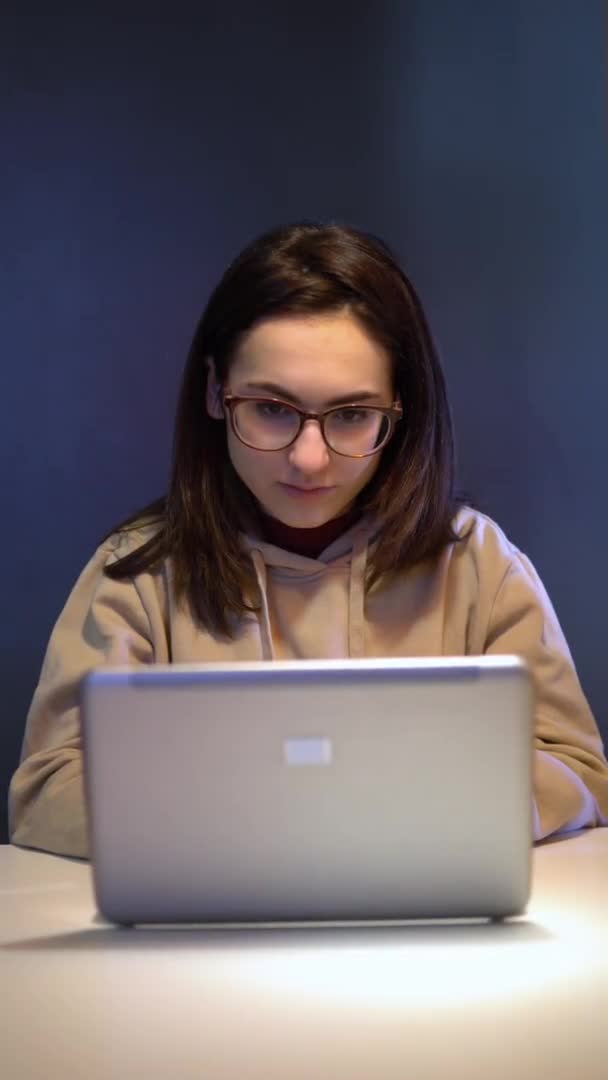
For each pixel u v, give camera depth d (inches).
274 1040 39.1
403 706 48.3
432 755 48.5
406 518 76.2
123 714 48.8
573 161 122.1
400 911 49.4
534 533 122.0
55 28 123.2
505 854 48.9
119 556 81.3
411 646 77.5
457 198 122.6
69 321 123.0
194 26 123.2
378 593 78.0
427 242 122.3
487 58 122.4
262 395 69.8
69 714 76.5
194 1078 36.5
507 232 122.3
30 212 123.0
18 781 73.0
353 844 48.9
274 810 48.9
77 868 63.7
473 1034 39.2
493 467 121.9
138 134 123.2
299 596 78.2
